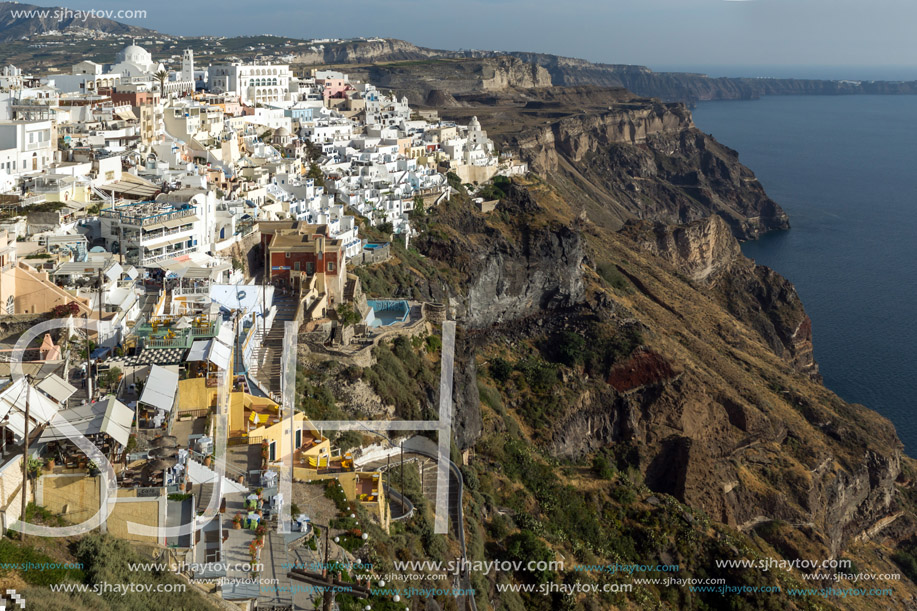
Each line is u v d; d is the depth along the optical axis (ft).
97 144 435.53
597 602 317.63
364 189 570.87
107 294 282.36
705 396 568.00
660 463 532.73
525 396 524.93
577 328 602.03
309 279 343.87
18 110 444.96
